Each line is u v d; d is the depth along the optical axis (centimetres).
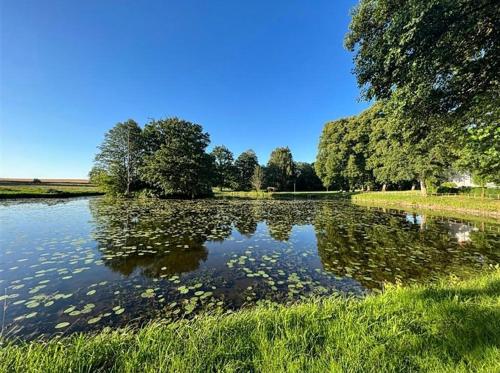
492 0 340
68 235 890
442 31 362
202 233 955
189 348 195
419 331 222
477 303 267
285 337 214
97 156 3384
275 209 1869
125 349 204
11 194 2639
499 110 436
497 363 168
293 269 577
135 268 570
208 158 3388
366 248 764
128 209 1716
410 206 2091
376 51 443
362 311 267
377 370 171
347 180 3559
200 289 461
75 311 375
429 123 546
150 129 3406
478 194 2070
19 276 513
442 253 708
